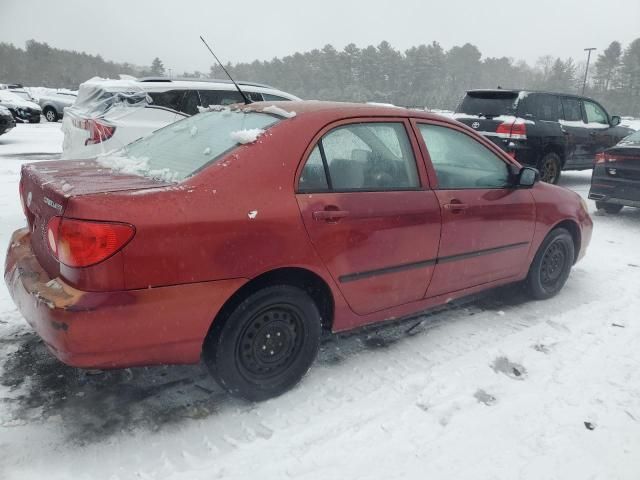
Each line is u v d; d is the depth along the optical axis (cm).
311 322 296
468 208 356
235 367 276
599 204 859
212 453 250
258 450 254
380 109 333
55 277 249
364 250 303
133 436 259
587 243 488
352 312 315
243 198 261
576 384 322
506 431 276
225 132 309
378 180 318
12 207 671
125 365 243
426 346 362
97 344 231
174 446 254
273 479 236
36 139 1597
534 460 256
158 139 352
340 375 321
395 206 315
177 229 239
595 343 377
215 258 250
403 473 243
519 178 395
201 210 247
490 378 325
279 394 295
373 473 242
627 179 736
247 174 267
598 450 265
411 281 336
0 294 406
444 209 341
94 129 655
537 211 415
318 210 282
